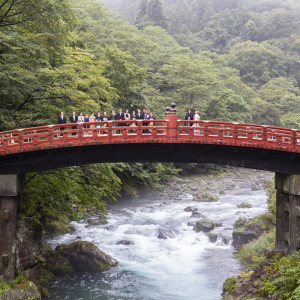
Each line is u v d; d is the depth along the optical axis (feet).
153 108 214.90
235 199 191.01
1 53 103.96
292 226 81.25
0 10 104.53
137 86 203.51
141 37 307.99
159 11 538.47
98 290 92.07
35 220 99.55
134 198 191.31
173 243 125.29
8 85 90.22
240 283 85.30
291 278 71.05
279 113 351.67
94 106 109.70
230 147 82.69
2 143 83.30
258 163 83.10
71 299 87.15
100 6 338.34
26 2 98.89
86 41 188.65
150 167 191.11
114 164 119.03
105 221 142.41
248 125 80.53
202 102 291.79
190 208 164.66
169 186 220.43
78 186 100.63
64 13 111.86
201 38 585.63
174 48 353.10
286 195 87.40
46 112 105.09
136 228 136.26
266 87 429.38
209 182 243.40
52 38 110.63
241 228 129.59
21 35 107.04
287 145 78.64
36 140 76.43
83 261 103.30
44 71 98.84
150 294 90.38
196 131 87.20
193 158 84.07
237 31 624.18
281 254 82.94
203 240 127.95
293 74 502.38
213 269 104.94
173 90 282.56
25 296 72.79
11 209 76.64
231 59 490.90
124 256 113.70
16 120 93.71
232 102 298.35
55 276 99.25
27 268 81.15
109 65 173.17
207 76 273.75
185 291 92.02
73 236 125.90
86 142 77.61
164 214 157.48
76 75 110.32
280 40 569.23
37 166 79.56
